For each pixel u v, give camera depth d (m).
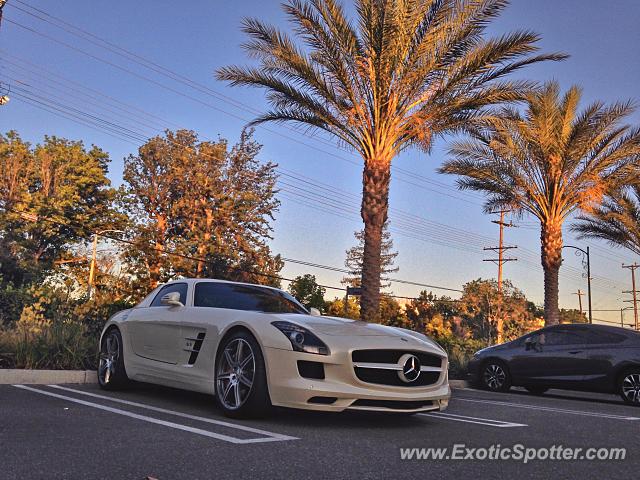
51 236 41.84
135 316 6.88
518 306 43.09
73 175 43.66
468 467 3.60
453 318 44.72
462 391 11.22
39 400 5.78
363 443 4.19
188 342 5.89
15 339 8.73
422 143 14.74
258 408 4.90
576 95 18.52
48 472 3.03
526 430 5.31
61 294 15.94
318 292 19.17
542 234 20.36
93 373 8.26
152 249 22.78
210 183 34.56
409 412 4.99
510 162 19.64
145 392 6.91
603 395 12.82
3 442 3.70
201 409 5.58
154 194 38.53
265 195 36.47
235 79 14.95
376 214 14.65
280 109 15.61
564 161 18.94
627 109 18.09
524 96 14.65
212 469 3.21
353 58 14.31
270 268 33.66
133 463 3.27
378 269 14.51
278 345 4.88
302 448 3.88
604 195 19.84
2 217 39.25
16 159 41.94
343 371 4.80
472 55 14.28
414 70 14.24
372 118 15.08
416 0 13.30
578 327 11.07
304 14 13.95
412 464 3.60
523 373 11.45
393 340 5.14
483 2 13.55
